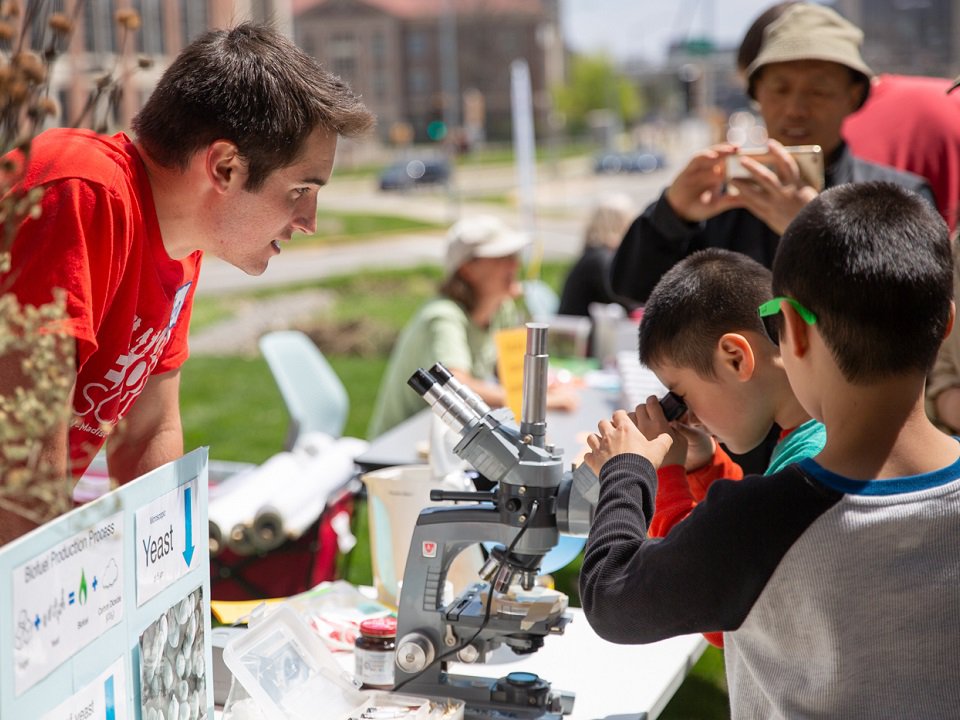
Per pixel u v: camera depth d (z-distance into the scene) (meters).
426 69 62.78
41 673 1.09
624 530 1.31
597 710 1.63
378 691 1.65
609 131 51.81
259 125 1.43
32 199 1.14
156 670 1.33
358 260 19.61
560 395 3.58
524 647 1.63
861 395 1.19
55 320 1.19
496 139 56.75
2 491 1.06
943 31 23.20
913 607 1.13
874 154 3.50
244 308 13.95
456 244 3.84
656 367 1.63
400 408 3.80
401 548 2.08
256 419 7.40
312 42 62.91
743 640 1.25
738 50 3.06
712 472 1.78
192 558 1.42
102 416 1.55
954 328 1.94
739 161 2.56
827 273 1.19
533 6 58.59
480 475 1.72
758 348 1.56
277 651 1.62
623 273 2.84
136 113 1.52
